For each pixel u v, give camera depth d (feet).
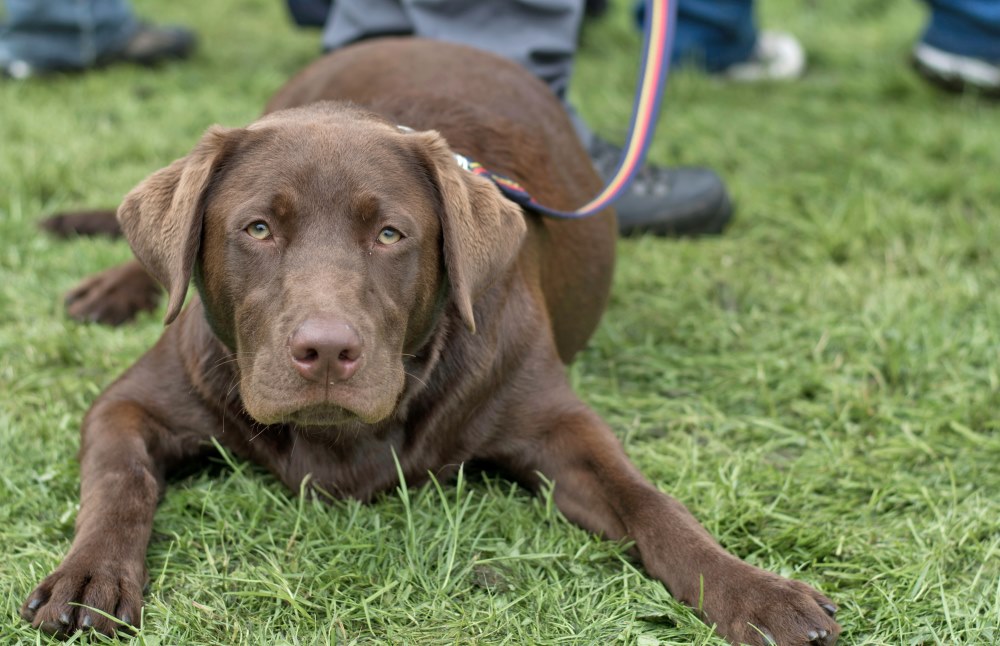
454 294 9.71
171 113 21.65
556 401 11.05
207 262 9.75
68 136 20.10
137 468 9.98
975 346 13.75
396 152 9.85
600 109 22.50
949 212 17.89
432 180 9.95
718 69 25.30
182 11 30.76
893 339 13.82
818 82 24.88
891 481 11.20
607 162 17.31
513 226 10.35
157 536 10.03
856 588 9.68
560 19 16.53
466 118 12.51
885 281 15.72
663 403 12.74
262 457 10.66
